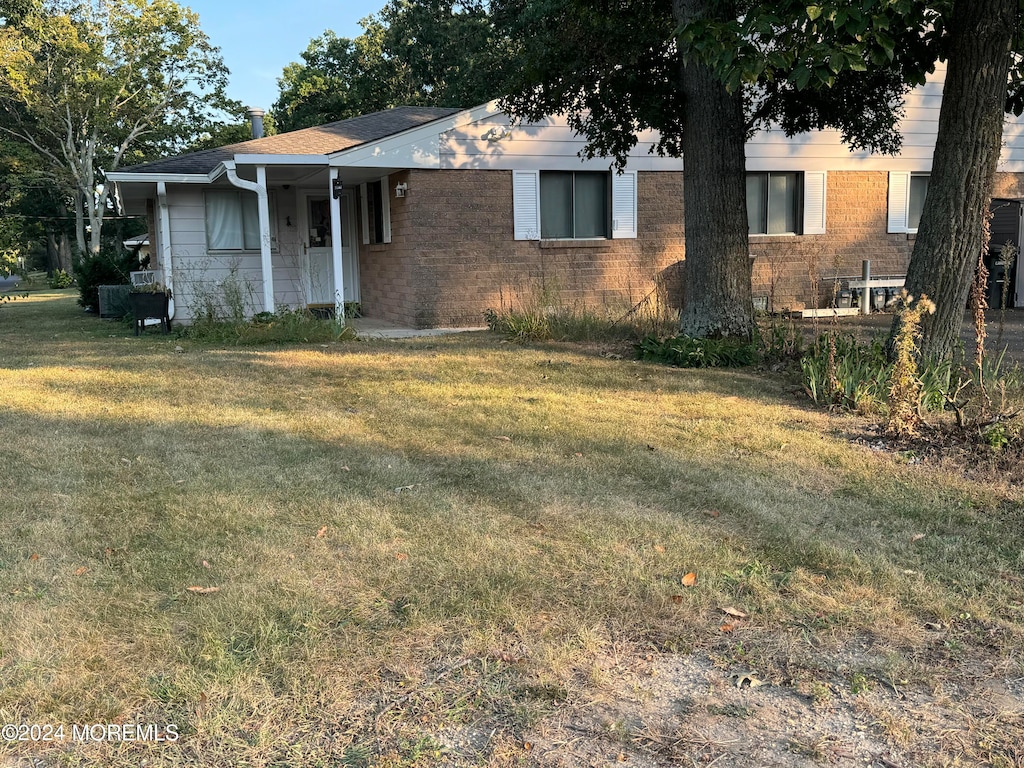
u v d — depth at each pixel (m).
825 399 6.66
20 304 21.88
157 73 33.25
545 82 9.68
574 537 3.70
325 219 15.20
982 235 6.67
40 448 5.22
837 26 5.50
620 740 2.26
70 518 3.89
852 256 14.81
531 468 4.84
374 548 3.53
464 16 26.78
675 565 3.40
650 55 9.16
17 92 32.34
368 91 35.19
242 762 2.15
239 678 2.51
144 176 12.91
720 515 4.04
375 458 5.02
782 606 3.05
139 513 3.97
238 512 3.99
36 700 2.40
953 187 6.65
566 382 7.71
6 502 4.11
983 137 6.52
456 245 12.57
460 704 2.41
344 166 11.88
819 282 14.59
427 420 6.09
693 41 6.47
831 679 2.58
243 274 14.42
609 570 3.33
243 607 2.95
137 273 14.25
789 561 3.46
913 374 5.82
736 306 9.27
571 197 13.21
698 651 2.74
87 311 18.22
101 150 36.25
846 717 2.38
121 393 7.18
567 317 11.05
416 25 28.31
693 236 9.32
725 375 8.07
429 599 3.04
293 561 3.39
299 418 6.16
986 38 6.33
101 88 31.94
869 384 6.46
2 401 6.80
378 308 14.27
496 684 2.52
